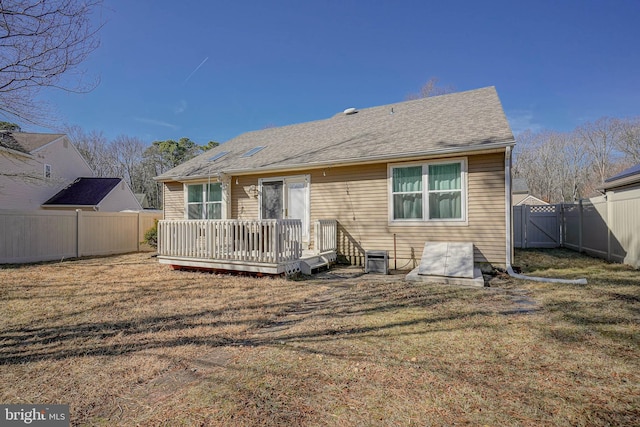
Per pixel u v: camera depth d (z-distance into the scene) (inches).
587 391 93.3
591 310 169.3
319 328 152.3
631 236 300.0
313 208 368.2
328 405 88.5
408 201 319.9
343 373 106.6
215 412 86.3
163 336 144.0
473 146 272.2
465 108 372.8
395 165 323.3
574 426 78.2
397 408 86.5
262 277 279.9
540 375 103.0
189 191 457.1
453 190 299.4
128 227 514.9
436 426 78.9
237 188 416.2
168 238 327.0
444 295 209.8
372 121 432.1
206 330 151.6
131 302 202.2
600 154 1332.4
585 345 125.6
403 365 111.4
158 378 106.2
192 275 294.5
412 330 145.9
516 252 418.0
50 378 106.7
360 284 250.7
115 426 81.5
